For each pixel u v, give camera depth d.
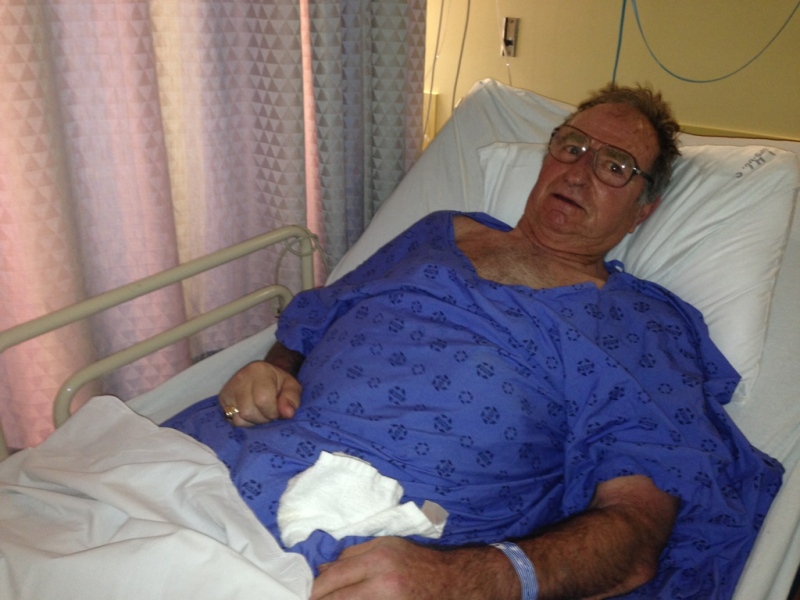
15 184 1.44
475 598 0.91
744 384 1.25
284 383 1.23
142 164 1.65
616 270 1.35
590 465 1.12
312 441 1.09
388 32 2.10
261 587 0.83
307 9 1.92
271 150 1.92
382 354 1.20
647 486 1.07
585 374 1.14
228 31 1.81
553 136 1.45
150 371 1.85
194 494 0.97
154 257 1.76
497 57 2.35
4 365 1.62
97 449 1.10
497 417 1.12
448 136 1.83
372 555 0.90
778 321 1.31
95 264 1.73
